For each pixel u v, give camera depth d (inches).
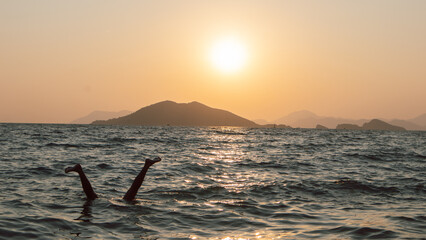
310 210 411.5
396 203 455.8
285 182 584.7
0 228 307.3
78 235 304.3
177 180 593.3
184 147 1366.9
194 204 427.2
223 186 544.4
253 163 851.4
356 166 829.2
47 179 577.3
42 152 1019.3
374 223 355.6
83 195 459.2
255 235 315.9
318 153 1168.8
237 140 2101.4
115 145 1376.7
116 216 365.4
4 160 799.1
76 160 836.6
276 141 2020.2
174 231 322.7
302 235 316.5
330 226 345.4
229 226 342.6
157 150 1185.4
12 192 464.4
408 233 322.7
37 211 372.8
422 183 595.5
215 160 904.9
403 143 2110.0
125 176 624.7
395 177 662.5
